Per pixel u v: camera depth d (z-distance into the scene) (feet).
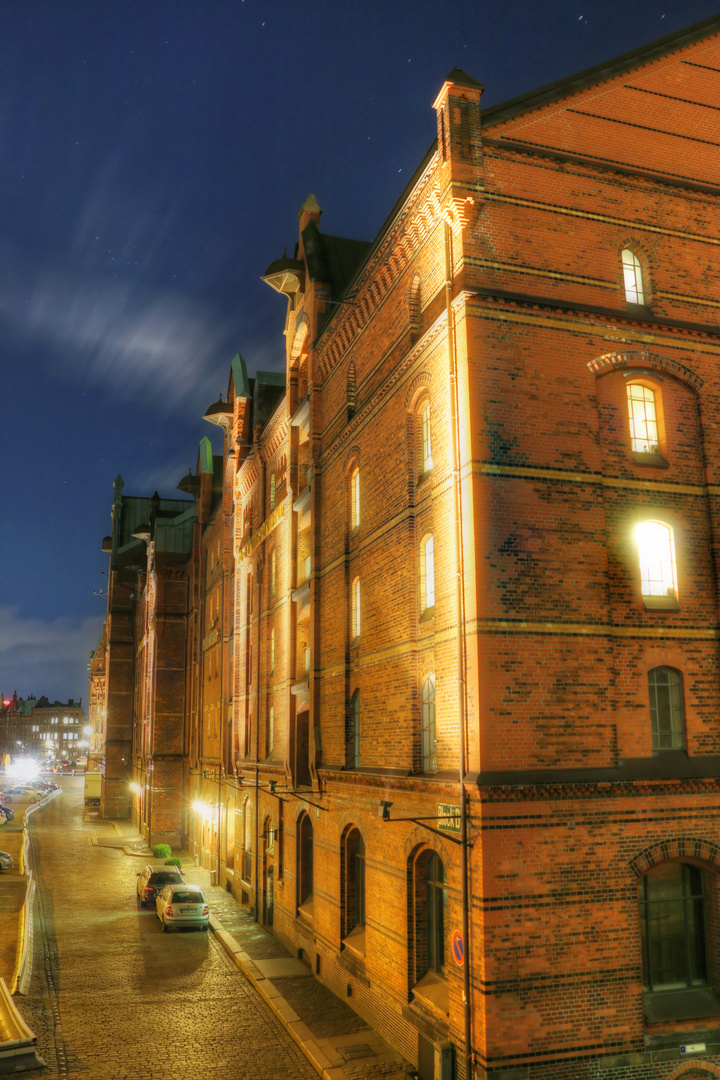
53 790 322.75
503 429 47.19
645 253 52.90
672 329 51.93
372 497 62.95
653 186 53.78
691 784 46.50
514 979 41.73
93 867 130.52
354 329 68.95
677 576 50.08
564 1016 42.11
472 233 49.06
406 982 51.55
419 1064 46.24
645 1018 43.83
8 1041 49.19
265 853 91.45
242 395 116.47
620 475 49.90
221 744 116.57
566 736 44.96
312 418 77.10
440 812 47.42
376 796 58.23
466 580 46.09
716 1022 44.55
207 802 133.08
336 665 68.80
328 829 68.54
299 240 85.15
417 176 53.62
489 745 43.60
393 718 56.80
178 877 100.89
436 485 51.37
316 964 69.82
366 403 64.44
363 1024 57.36
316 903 70.74
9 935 82.17
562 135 52.31
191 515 174.81
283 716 87.20
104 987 67.41
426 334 53.21
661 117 55.11
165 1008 62.28
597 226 51.90
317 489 76.07
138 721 204.33
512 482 46.78
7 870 122.83
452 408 48.11
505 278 49.19
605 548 47.98
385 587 59.52
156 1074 49.55
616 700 46.93
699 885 47.29
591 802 44.57
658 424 51.85
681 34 57.11
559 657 45.68
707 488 51.39
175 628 167.53
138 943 82.94
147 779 166.50
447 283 49.06
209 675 138.10
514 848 42.91
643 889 46.19
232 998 65.16
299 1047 54.29
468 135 49.62
